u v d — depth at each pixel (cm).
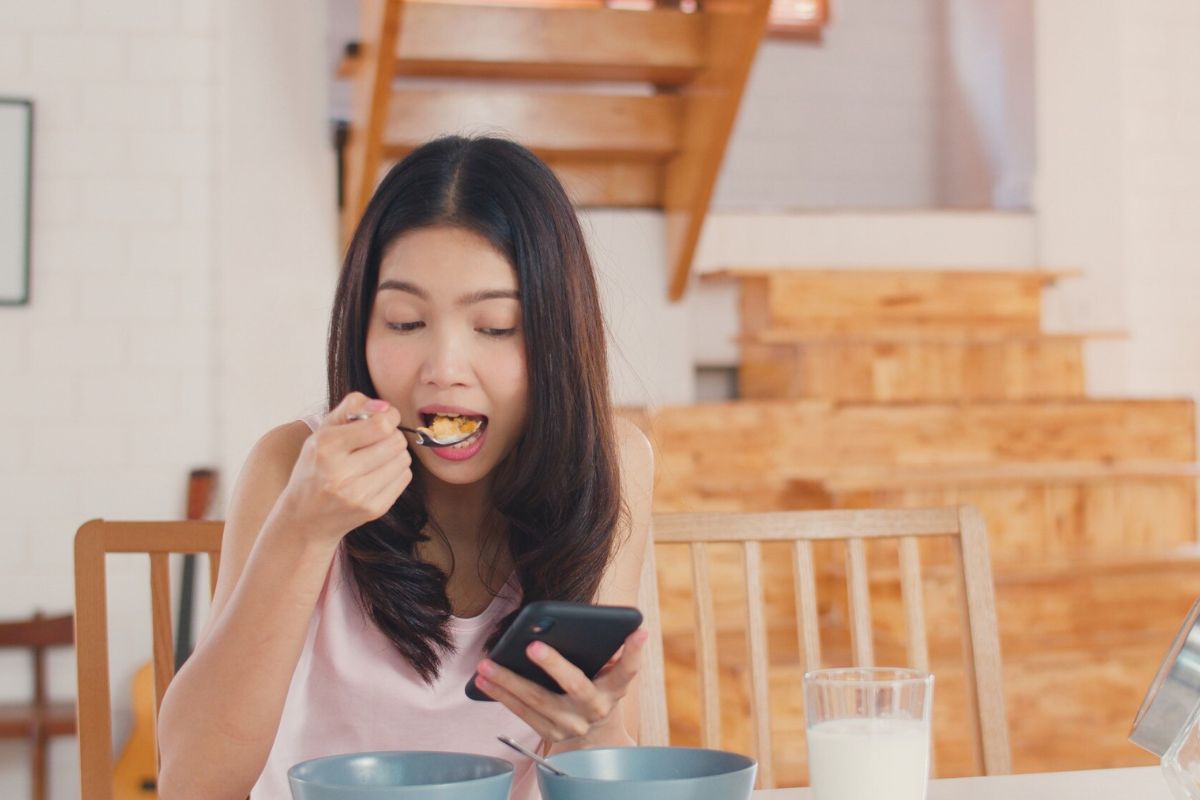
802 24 579
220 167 360
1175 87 455
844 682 93
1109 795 109
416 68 386
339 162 385
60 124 354
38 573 350
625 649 101
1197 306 457
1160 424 409
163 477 356
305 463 98
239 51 365
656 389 414
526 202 114
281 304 367
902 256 467
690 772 91
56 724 328
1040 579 343
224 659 102
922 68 585
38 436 352
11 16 353
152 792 327
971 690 150
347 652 123
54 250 354
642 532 140
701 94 387
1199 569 358
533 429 118
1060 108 475
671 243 412
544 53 378
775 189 576
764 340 400
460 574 129
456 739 124
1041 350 424
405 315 113
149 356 356
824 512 152
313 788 79
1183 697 94
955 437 395
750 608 150
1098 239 459
